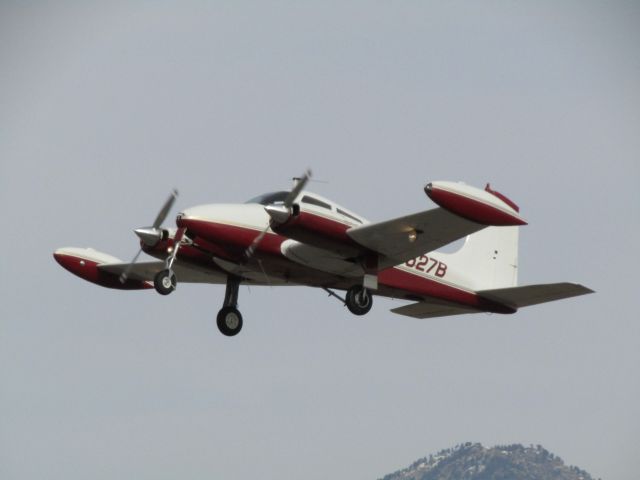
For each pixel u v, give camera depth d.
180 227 82.00
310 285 90.62
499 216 74.25
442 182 74.12
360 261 82.94
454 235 79.75
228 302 89.56
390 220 78.19
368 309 86.06
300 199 80.00
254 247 80.88
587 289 90.38
